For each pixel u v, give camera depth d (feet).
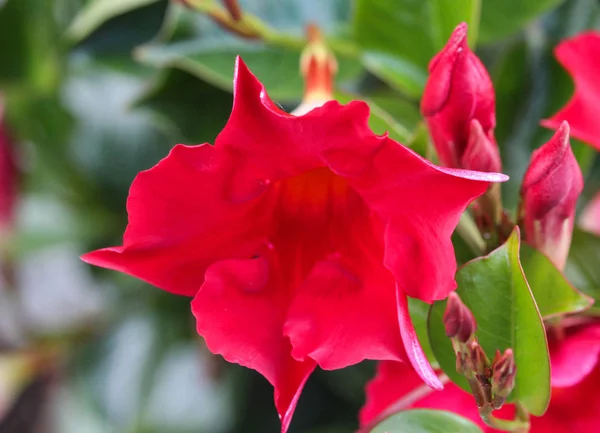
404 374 0.93
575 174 0.84
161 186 0.81
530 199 0.85
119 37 1.17
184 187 0.81
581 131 0.95
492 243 0.87
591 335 0.89
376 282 0.83
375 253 0.84
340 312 0.83
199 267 0.85
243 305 0.84
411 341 0.79
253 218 0.85
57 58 1.26
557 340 0.89
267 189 0.85
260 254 0.86
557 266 0.87
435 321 0.86
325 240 0.86
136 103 1.14
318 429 1.32
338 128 0.79
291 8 1.16
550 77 1.12
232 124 0.79
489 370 0.81
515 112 1.12
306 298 0.84
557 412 0.91
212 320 0.83
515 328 0.84
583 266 0.99
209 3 1.02
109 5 1.13
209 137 1.16
